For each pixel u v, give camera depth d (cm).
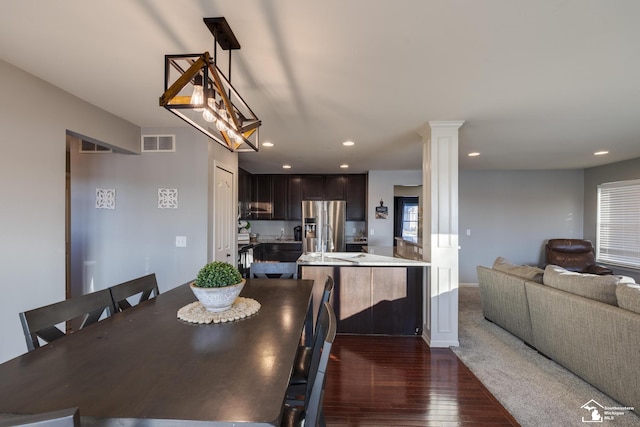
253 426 82
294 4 142
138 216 347
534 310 302
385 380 257
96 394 94
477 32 165
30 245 216
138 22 157
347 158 504
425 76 215
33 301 218
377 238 625
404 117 300
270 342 134
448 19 154
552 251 569
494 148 434
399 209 725
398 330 359
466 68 204
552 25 158
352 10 147
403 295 360
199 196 345
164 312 176
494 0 140
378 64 199
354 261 359
